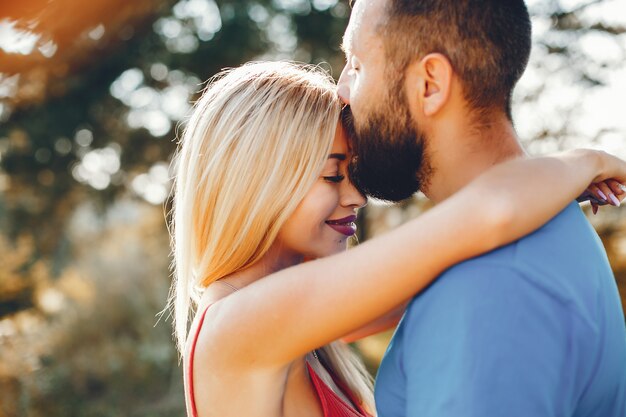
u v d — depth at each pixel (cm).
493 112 125
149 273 1201
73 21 156
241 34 933
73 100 892
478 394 104
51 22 152
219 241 145
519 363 105
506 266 110
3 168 958
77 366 1016
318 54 972
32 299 965
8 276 937
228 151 144
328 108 144
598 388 117
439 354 109
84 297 1145
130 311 1134
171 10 840
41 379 924
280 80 146
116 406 996
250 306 122
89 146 966
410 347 115
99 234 1238
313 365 156
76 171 990
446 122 125
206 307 133
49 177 978
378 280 112
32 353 928
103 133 970
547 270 111
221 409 126
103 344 1081
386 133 129
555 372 107
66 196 1006
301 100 144
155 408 1005
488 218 109
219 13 938
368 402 176
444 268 112
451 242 110
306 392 143
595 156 129
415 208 865
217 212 145
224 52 938
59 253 1040
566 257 115
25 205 997
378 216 902
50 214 1009
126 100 945
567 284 112
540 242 114
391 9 125
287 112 142
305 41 959
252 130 142
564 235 119
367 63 129
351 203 149
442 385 108
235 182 143
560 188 116
